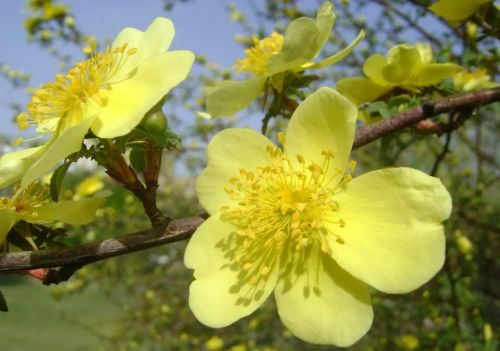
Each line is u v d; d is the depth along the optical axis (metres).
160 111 0.11
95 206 0.12
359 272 0.10
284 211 0.11
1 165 0.11
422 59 0.19
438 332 0.30
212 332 0.45
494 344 0.28
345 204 0.10
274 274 0.10
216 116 0.14
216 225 0.11
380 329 0.38
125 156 0.13
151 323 0.48
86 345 0.56
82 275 0.50
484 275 0.39
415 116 0.14
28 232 0.12
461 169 0.49
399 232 0.10
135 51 0.11
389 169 0.10
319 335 0.10
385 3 0.33
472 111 0.15
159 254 0.53
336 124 0.11
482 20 0.17
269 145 0.11
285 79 0.14
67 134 0.10
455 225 0.36
